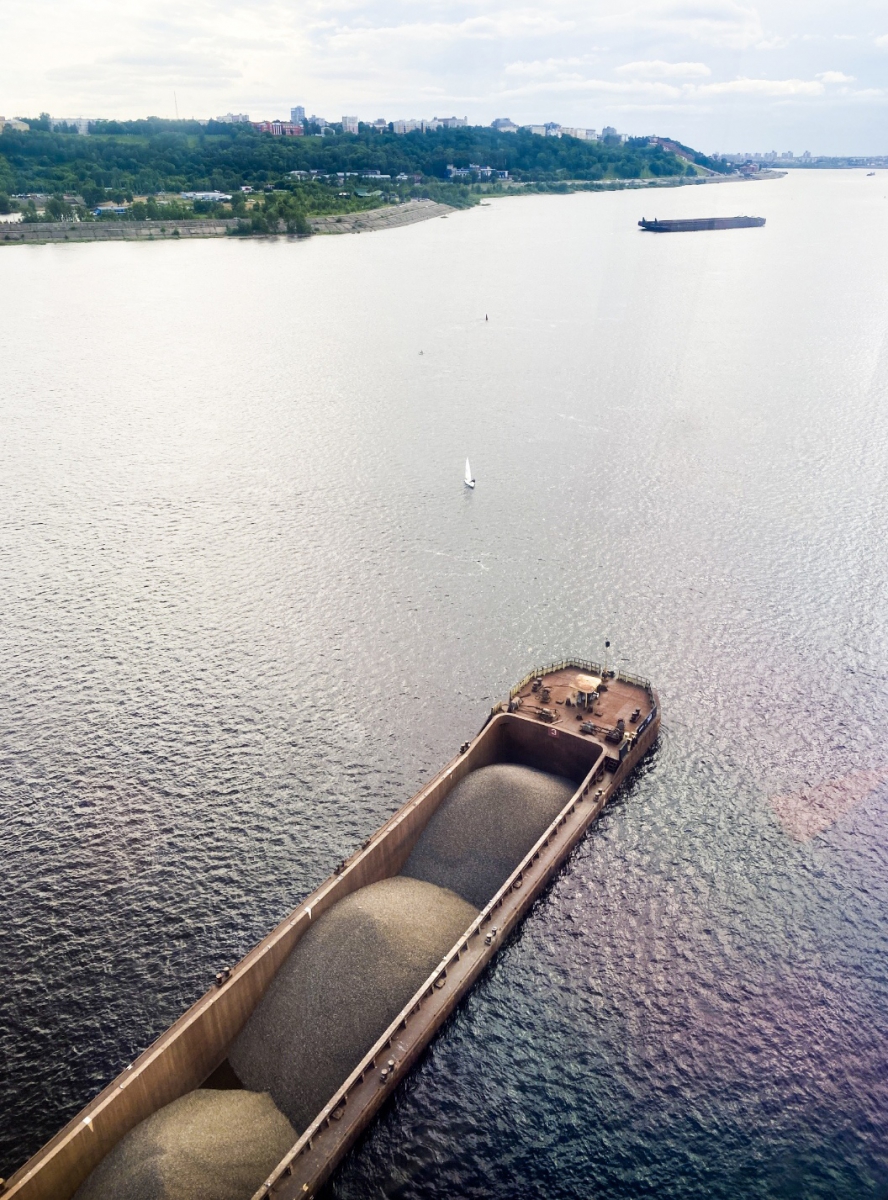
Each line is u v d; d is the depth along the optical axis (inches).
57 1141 2161.7
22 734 3998.5
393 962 2687.0
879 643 4687.5
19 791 3639.3
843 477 6948.8
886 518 6171.3
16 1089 2492.6
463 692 4291.3
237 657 4606.3
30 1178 2086.6
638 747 3764.8
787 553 5689.0
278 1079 2477.9
